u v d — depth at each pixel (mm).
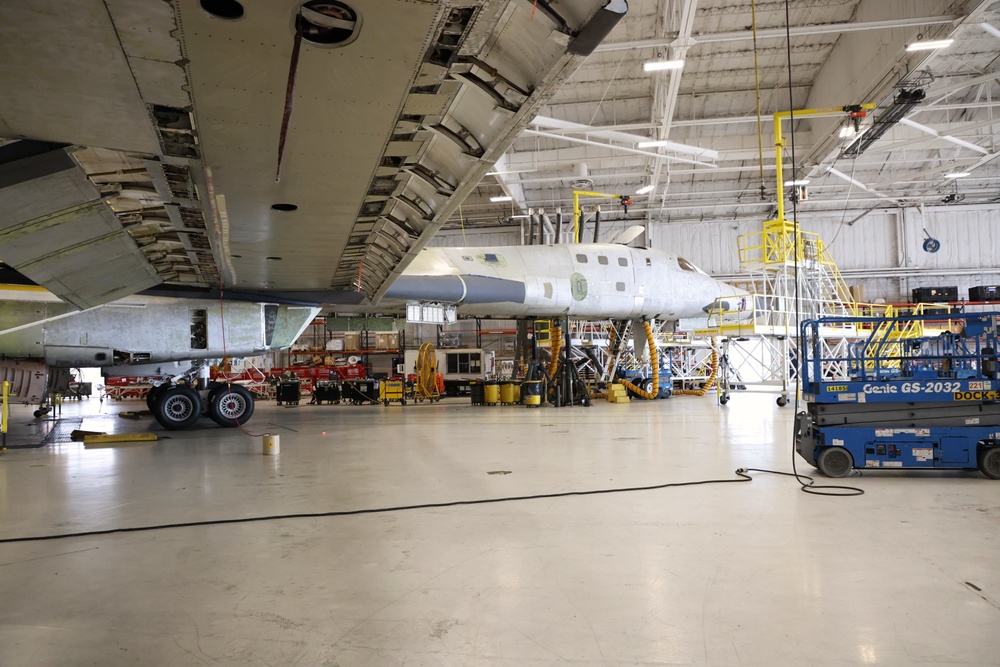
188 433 13180
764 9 22266
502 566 4141
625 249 21625
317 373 35938
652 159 30016
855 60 23406
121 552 4547
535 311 19984
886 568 4000
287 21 4133
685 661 2775
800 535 4801
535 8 4441
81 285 10398
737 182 35281
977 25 17734
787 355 20031
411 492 6633
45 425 16219
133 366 14234
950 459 6973
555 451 9711
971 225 36562
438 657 2838
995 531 4852
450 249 19250
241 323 14219
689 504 5930
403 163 6797
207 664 2785
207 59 4539
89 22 4066
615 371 24672
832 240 37688
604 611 3361
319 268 11445
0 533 5102
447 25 4570
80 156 7902
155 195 7695
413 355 34594
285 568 4148
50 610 3447
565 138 25359
